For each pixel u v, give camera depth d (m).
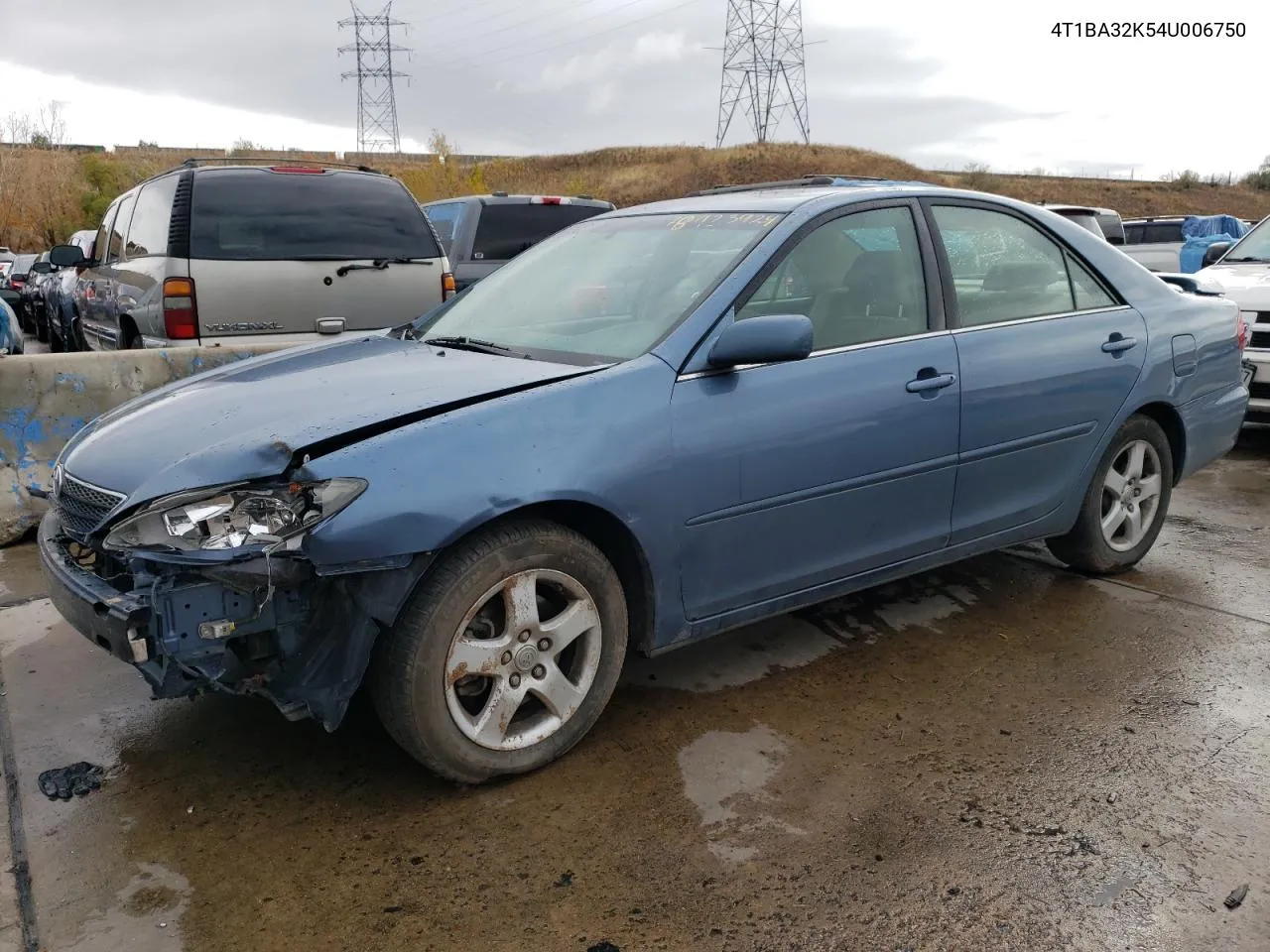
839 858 2.58
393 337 4.00
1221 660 3.74
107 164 39.88
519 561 2.78
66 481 2.99
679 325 3.12
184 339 6.17
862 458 3.39
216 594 2.47
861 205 3.62
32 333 17.69
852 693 3.49
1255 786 2.89
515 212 10.20
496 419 2.73
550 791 2.89
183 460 2.65
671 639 3.17
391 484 2.54
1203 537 5.27
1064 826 2.70
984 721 3.29
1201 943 2.27
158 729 3.26
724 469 3.08
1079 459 4.17
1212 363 4.68
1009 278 3.96
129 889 2.48
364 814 2.79
